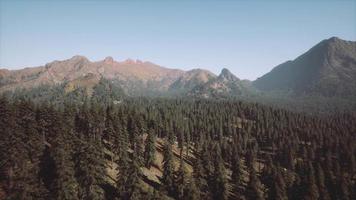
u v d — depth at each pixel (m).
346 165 129.50
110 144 109.44
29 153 79.69
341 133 173.12
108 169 91.25
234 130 166.50
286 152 135.25
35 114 97.50
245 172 121.69
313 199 86.50
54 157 72.00
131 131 111.62
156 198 72.19
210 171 101.88
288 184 100.06
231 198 95.19
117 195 77.88
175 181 88.50
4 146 72.50
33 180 65.81
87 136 100.19
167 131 132.00
